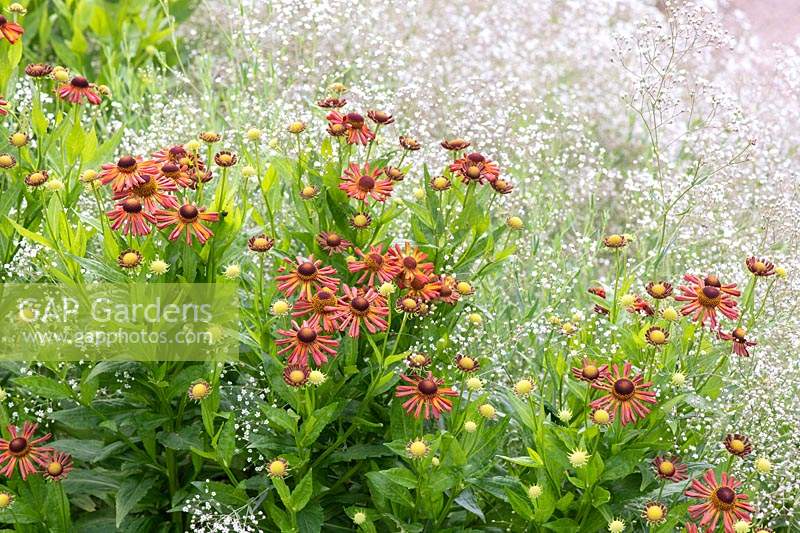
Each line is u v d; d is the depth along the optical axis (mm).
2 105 2881
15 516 2637
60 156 2996
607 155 5199
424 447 2502
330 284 2602
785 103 5320
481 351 3258
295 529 2607
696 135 4426
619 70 5430
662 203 4020
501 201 3396
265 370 2672
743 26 5766
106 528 2904
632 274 3090
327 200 2885
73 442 2822
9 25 3023
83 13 5176
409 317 2934
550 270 3852
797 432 3150
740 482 2484
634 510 2693
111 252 2686
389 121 2924
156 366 2646
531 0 6051
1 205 2877
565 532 2625
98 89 3340
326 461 2764
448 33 5477
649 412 2570
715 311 2598
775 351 3500
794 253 3912
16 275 3072
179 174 2652
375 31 5180
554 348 3240
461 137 4273
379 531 2910
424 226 2971
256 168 3020
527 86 4785
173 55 5477
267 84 4473
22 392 3008
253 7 4836
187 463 2990
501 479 2678
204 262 2727
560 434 2545
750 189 4680
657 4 6270
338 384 2721
